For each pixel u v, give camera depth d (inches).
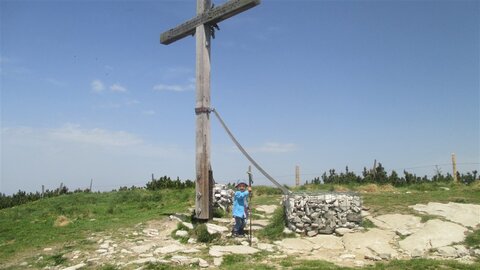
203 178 496.4
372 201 569.9
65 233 518.3
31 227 579.2
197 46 516.7
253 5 465.4
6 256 440.8
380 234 424.5
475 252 361.1
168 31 566.9
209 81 513.7
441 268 310.7
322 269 314.7
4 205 1054.4
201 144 499.8
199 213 494.0
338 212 454.3
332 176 944.9
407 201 560.4
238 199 446.3
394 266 323.3
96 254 409.1
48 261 407.8
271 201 652.1
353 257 365.7
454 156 871.7
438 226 420.8
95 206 746.2
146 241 445.7
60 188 1132.5
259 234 451.5
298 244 409.1
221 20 507.2
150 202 764.0
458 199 561.6
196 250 394.0
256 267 328.2
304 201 455.2
